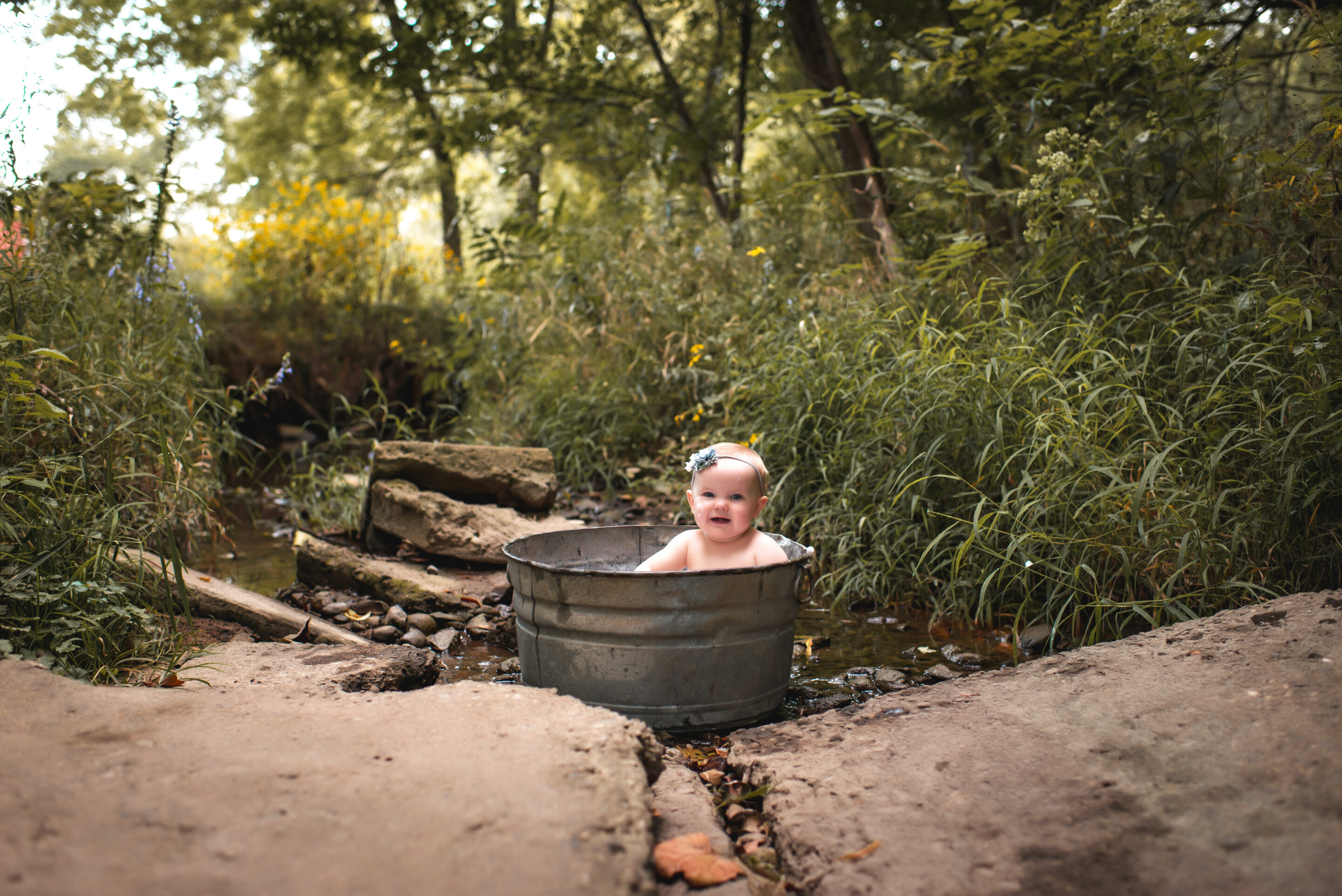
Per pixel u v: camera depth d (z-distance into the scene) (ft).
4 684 6.87
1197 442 11.46
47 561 8.99
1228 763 5.82
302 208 33.40
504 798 5.36
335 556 13.09
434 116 32.68
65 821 4.83
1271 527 10.18
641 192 30.35
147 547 12.03
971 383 12.69
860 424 14.28
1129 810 5.53
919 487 12.73
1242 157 14.14
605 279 22.70
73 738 6.05
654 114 29.37
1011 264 16.97
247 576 13.96
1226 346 11.68
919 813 5.88
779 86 33.37
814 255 22.66
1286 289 12.00
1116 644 8.32
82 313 13.43
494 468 15.33
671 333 20.51
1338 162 11.97
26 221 13.80
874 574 12.84
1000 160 18.95
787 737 7.52
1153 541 10.48
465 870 4.58
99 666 8.49
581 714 6.79
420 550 14.38
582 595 7.84
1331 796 5.19
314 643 10.22
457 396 29.43
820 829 5.87
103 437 11.57
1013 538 10.99
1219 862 4.85
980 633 11.37
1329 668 6.81
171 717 6.60
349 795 5.34
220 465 18.57
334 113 47.03
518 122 29.86
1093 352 12.66
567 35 29.84
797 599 8.59
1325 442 9.96
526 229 24.98
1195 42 14.38
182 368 15.78
